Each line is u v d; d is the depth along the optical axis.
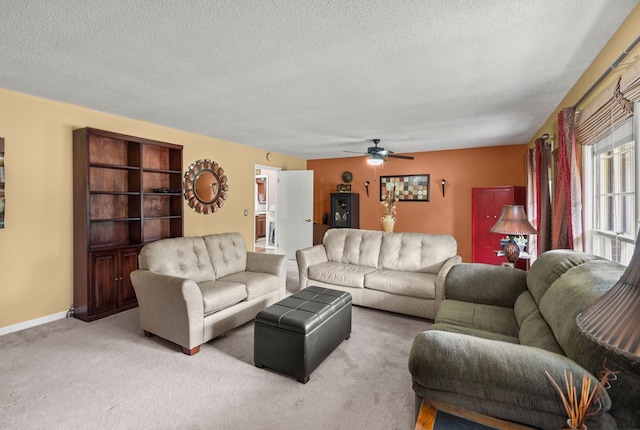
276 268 3.59
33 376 2.20
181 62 2.36
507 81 2.72
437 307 3.13
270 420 1.78
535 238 4.54
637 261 0.75
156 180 4.30
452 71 2.51
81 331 2.99
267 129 4.52
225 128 4.48
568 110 2.64
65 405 1.89
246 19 1.79
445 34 1.96
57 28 1.88
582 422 0.91
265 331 2.29
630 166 2.03
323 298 2.68
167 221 4.47
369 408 1.88
